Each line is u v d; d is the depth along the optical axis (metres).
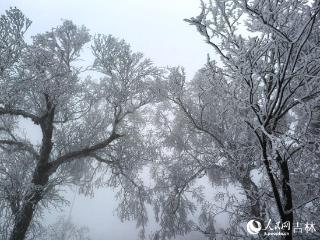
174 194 11.40
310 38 4.87
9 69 10.20
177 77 9.38
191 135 11.74
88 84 12.88
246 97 5.12
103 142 11.77
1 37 9.81
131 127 13.31
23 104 11.58
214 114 9.88
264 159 4.98
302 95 5.24
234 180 8.44
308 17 4.35
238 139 7.44
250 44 4.58
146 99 11.91
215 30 4.57
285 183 5.17
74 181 12.41
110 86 11.75
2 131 13.19
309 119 4.59
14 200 9.82
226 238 6.70
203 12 4.29
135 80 11.71
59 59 11.36
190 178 10.74
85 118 13.13
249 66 4.51
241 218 6.64
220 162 8.82
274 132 5.19
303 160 5.83
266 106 4.89
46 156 11.00
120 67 11.65
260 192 6.24
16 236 9.64
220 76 5.24
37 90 10.80
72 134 12.60
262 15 4.05
